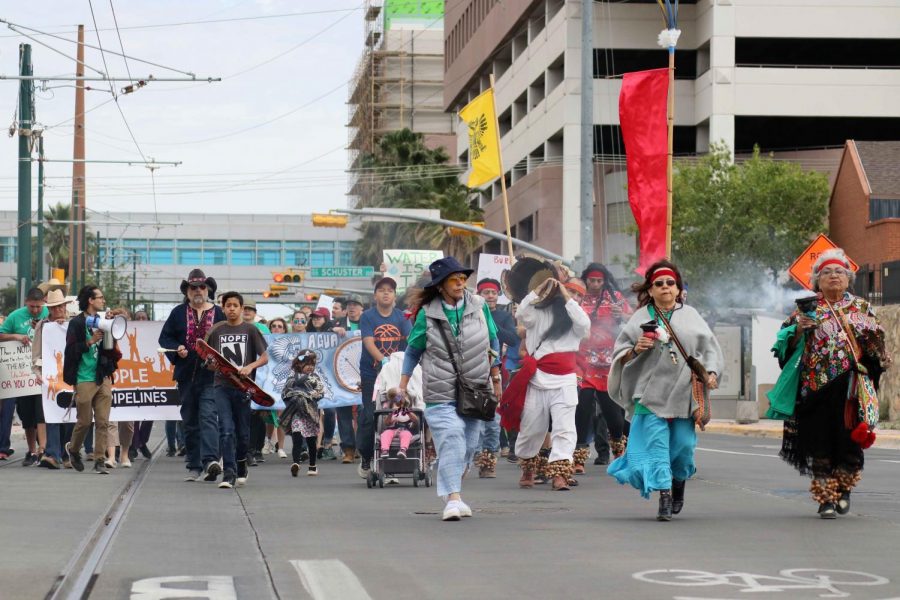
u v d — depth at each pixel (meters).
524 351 13.83
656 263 10.49
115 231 113.44
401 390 10.88
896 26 62.66
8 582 7.12
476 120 26.55
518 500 12.51
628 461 10.49
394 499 12.71
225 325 14.55
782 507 11.57
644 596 6.77
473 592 6.92
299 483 15.04
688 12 65.00
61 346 17.31
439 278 10.66
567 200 65.81
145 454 20.06
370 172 84.62
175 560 8.14
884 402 33.38
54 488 13.66
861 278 36.75
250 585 7.15
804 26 62.31
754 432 30.78
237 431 14.48
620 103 23.59
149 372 18.53
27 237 34.72
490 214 84.69
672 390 10.34
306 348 20.06
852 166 56.53
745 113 62.34
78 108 48.41
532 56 73.69
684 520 10.52
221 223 114.06
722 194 56.50
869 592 6.88
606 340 15.38
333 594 6.83
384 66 125.31
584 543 9.01
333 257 114.75
